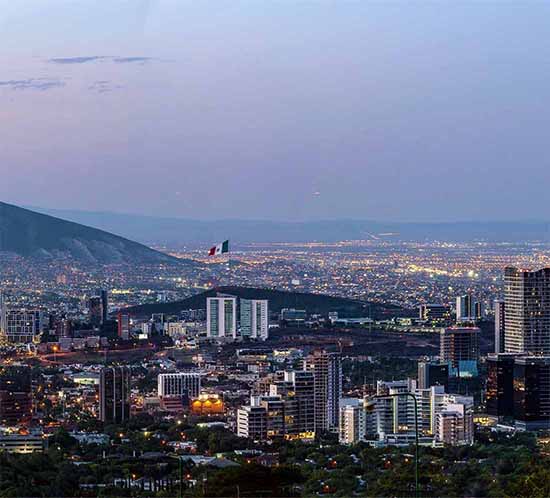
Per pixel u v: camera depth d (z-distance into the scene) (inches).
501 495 2298.2
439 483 2413.9
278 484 2469.2
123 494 2396.7
